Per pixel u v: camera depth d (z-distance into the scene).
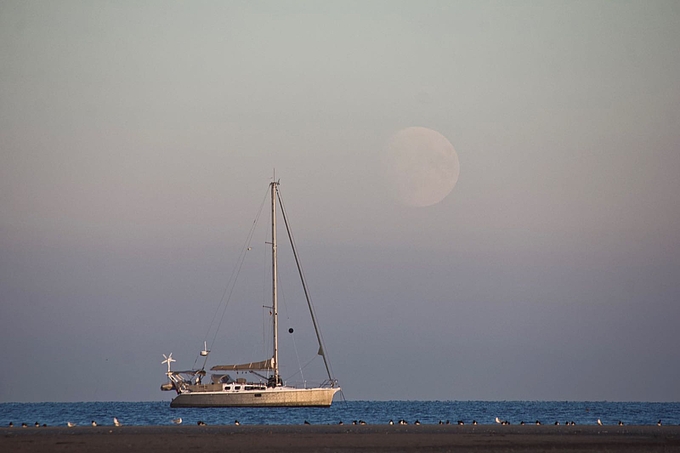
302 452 154.00
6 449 157.88
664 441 174.75
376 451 155.62
